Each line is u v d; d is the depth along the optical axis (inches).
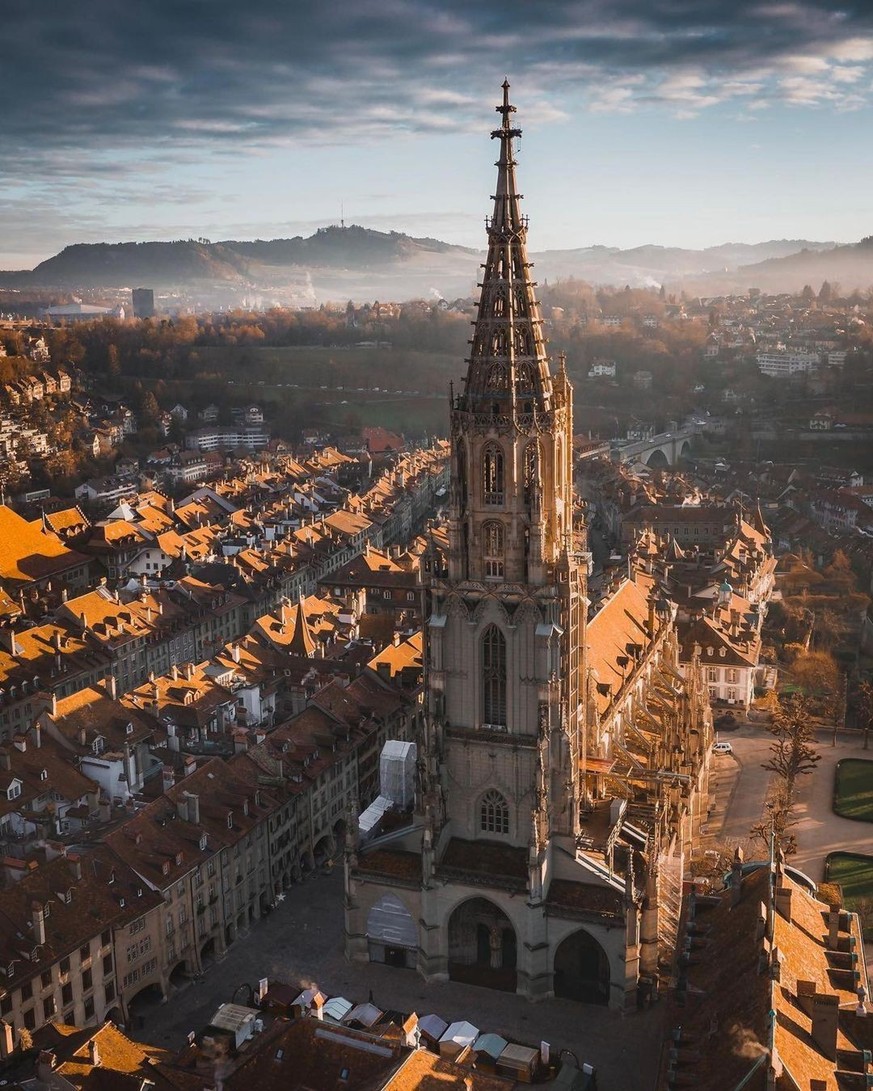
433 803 5383.9
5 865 5393.7
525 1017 5152.6
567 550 5295.3
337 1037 4030.5
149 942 5378.9
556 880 5315.0
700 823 6968.5
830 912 4623.5
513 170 4985.2
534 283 5078.7
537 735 5187.0
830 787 7593.5
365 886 5536.4
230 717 7755.9
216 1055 4365.2
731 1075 3432.6
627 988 5118.1
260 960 5762.8
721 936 4402.1
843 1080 3565.5
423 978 5457.7
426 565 5364.2
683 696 7214.6
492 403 5054.1
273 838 6338.6
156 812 5807.1
